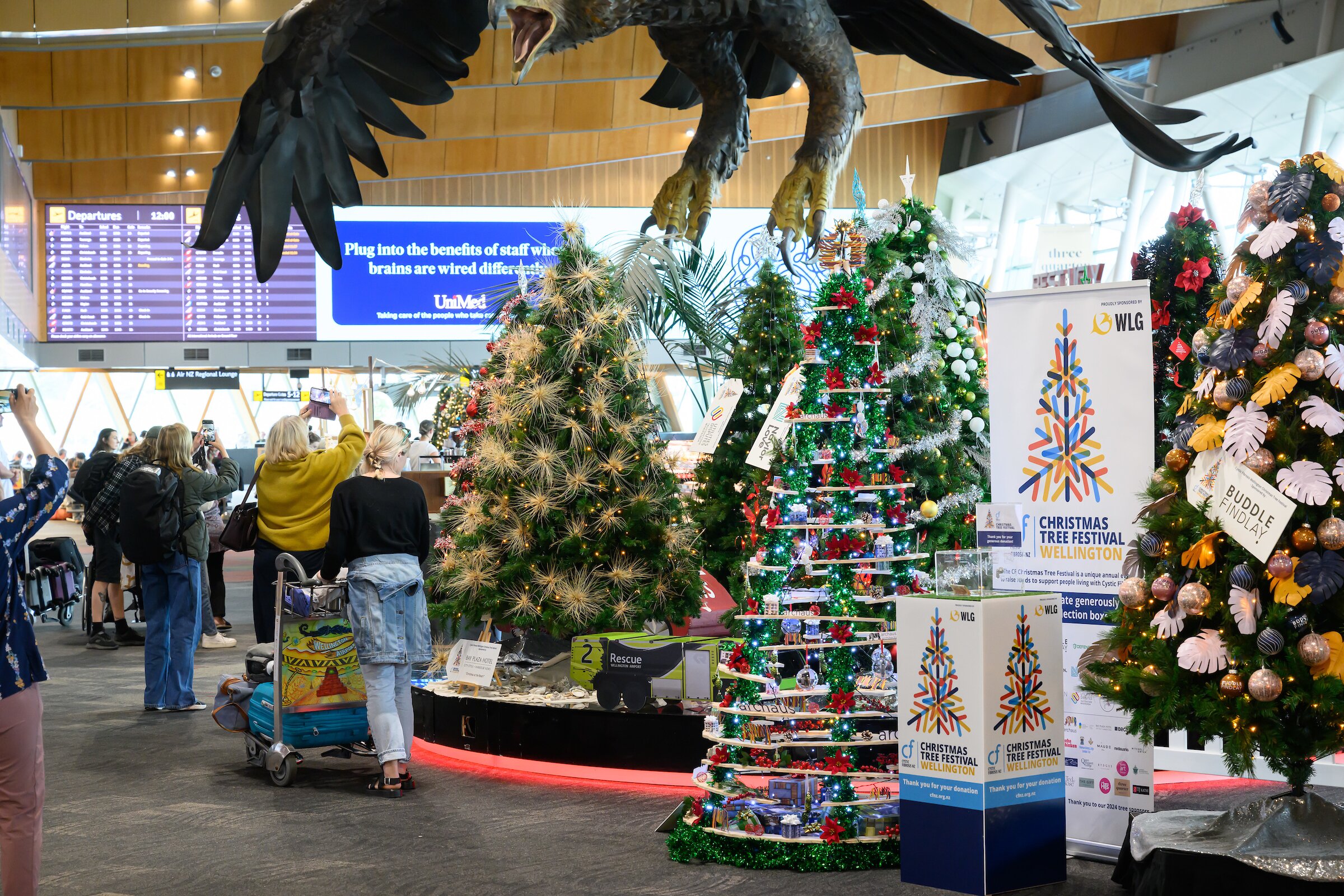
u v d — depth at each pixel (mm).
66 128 15062
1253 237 3107
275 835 4086
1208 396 3148
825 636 3797
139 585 9258
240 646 9211
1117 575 3832
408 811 4406
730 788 3859
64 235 17359
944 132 19719
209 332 17453
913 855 3490
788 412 3965
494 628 5699
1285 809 3096
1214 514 3031
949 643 3434
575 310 5422
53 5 11852
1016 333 4070
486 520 5359
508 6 2322
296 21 2590
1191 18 14273
